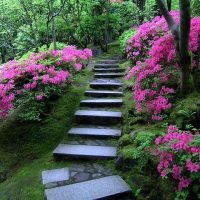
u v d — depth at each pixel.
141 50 6.77
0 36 12.78
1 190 3.94
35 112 5.28
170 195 3.02
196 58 4.67
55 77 5.04
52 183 3.66
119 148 4.21
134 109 5.05
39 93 5.03
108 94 6.12
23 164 4.42
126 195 3.37
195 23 4.75
